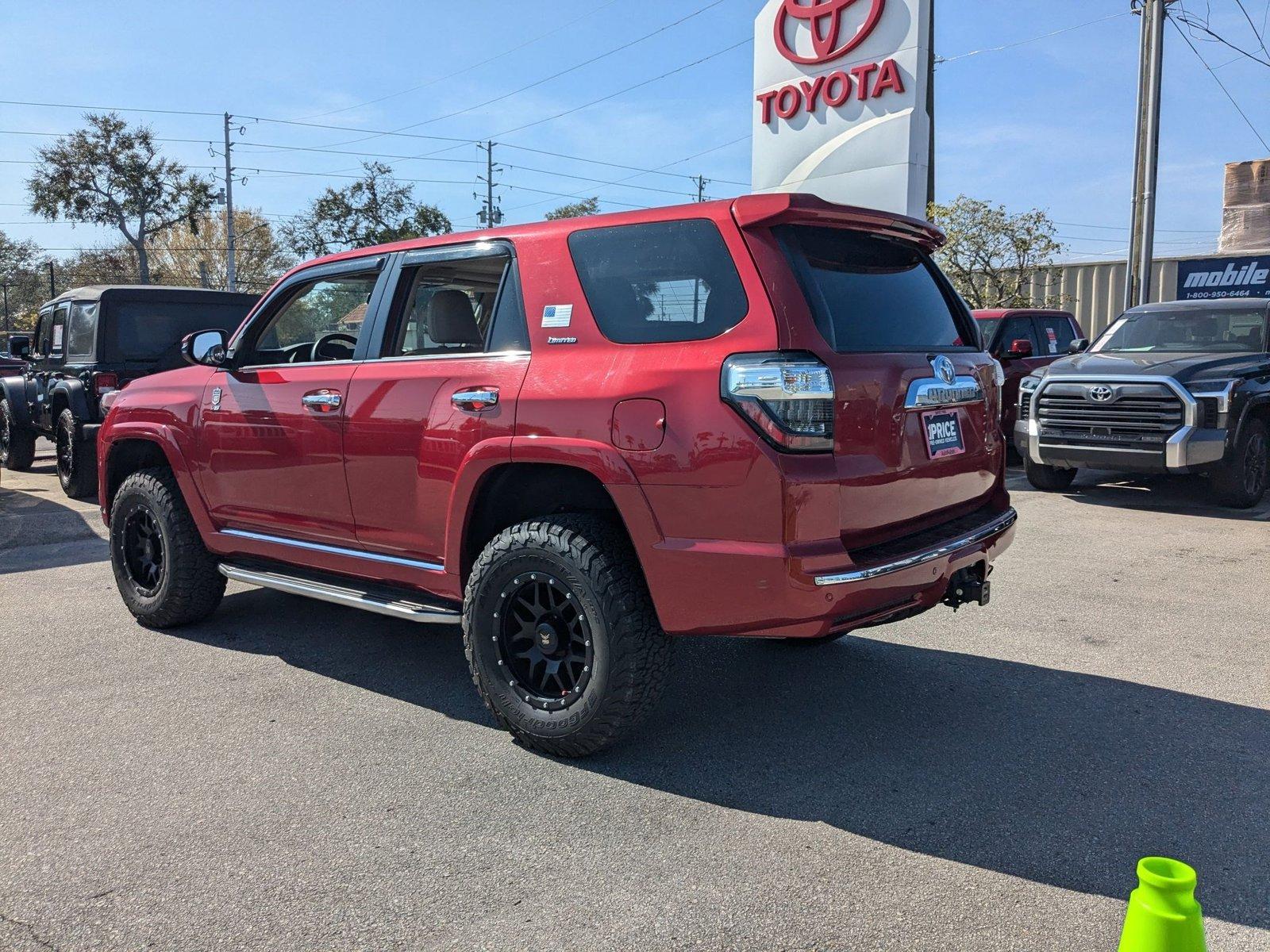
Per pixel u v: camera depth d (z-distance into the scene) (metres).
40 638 5.09
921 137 15.86
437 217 49.69
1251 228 23.92
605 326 3.41
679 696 4.19
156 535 5.18
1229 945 2.39
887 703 4.08
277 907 2.61
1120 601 5.62
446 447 3.70
